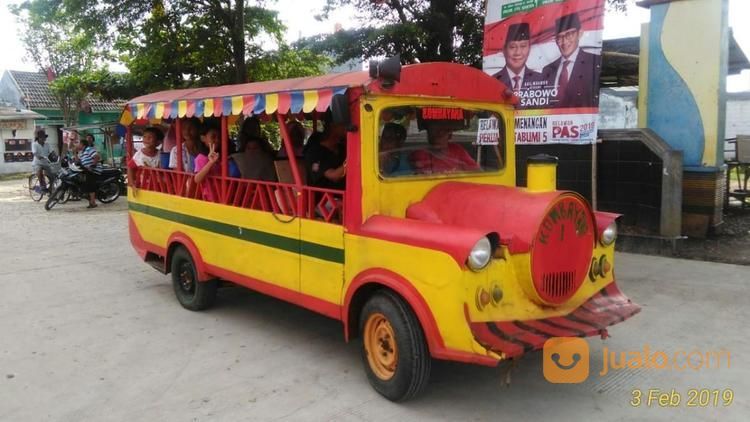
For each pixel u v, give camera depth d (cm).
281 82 468
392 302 365
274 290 469
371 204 388
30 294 648
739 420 351
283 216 451
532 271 346
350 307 397
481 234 326
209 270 545
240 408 379
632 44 1012
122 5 1249
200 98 523
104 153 2294
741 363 429
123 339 507
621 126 2014
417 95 405
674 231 746
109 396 400
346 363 449
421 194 412
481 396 387
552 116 789
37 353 478
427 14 991
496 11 826
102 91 1407
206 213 539
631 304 396
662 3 806
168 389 409
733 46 947
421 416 362
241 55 1303
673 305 557
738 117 1897
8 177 2400
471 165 453
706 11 777
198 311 580
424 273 343
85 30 1288
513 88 822
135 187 665
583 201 371
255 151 535
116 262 802
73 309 595
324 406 379
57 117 2928
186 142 587
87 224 1124
